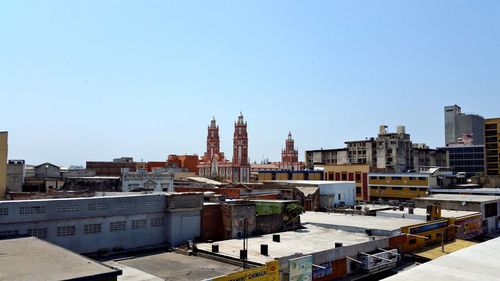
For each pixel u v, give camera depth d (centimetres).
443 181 9456
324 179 10794
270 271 2820
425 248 4606
